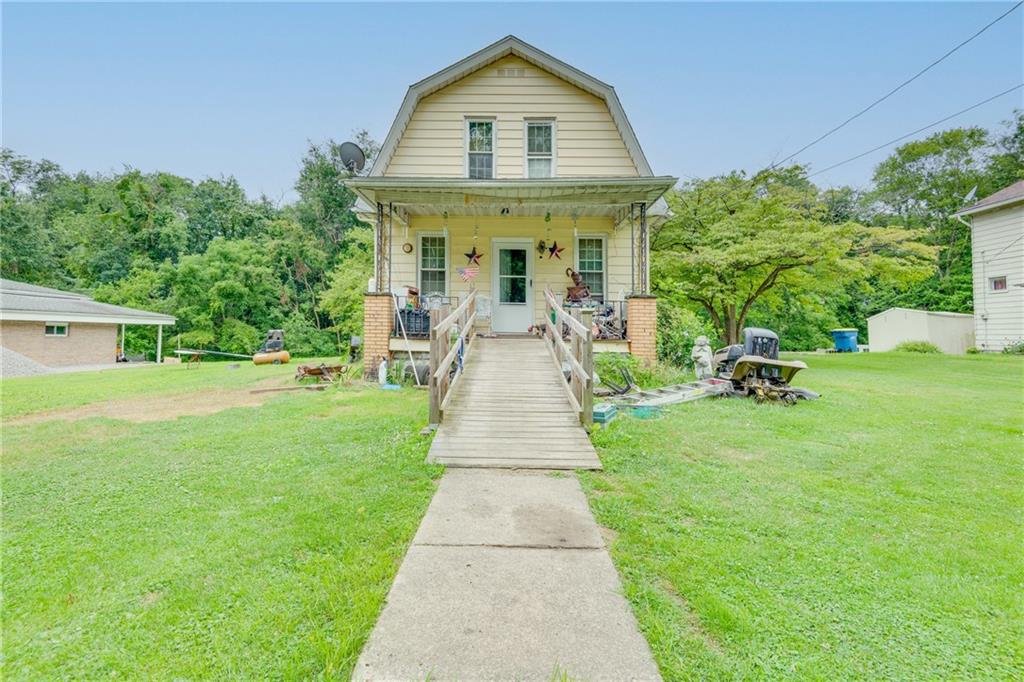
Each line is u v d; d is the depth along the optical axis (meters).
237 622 2.04
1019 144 26.22
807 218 13.88
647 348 8.85
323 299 22.34
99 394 8.45
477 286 10.76
